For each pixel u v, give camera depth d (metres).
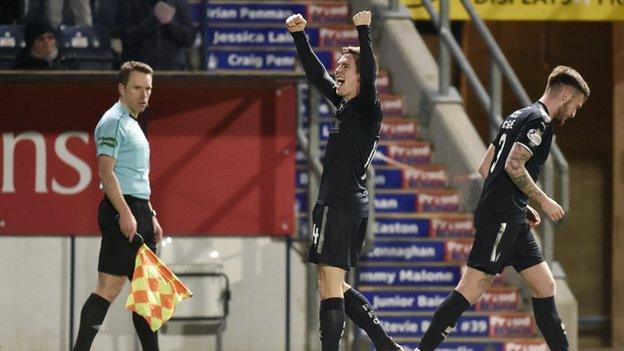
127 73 31.56
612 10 51.94
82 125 38.31
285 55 47.50
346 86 29.67
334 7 49.72
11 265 42.00
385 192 43.97
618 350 54.06
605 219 55.53
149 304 31.19
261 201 38.72
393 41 48.03
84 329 31.59
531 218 32.12
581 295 55.28
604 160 55.53
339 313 29.56
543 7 51.66
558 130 55.41
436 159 45.38
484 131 56.25
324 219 29.59
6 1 43.88
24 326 42.03
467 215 43.56
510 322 41.56
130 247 31.41
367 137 29.58
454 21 56.03
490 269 31.17
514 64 56.03
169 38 41.62
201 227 38.56
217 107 38.50
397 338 41.31
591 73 55.72
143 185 31.86
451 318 31.34
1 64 40.72
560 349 31.77
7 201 38.19
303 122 45.34
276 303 43.03
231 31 47.75
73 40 40.34
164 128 38.38
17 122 38.09
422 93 46.00
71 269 40.47
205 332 41.59
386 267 42.50
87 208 38.41
